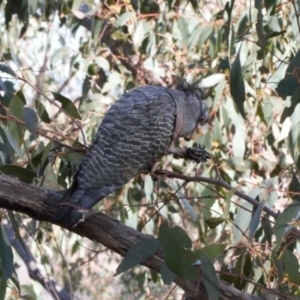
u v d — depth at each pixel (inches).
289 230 256.5
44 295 585.6
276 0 315.9
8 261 311.3
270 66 436.1
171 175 307.9
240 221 317.7
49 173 323.0
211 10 567.2
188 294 285.9
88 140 477.7
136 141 292.0
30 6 424.5
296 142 307.3
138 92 311.3
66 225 274.8
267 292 293.6
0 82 370.3
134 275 574.2
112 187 282.0
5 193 279.1
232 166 413.4
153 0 490.0
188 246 266.5
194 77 489.1
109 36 533.0
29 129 296.7
